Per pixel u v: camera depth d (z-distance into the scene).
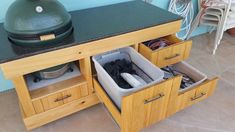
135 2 1.84
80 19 1.49
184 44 1.47
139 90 1.01
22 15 1.06
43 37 1.09
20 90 1.15
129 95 0.98
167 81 1.08
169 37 1.61
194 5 2.40
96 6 1.76
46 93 1.26
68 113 1.42
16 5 1.12
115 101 1.19
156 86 1.05
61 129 1.38
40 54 1.08
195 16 2.47
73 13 1.59
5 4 1.42
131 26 1.36
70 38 1.21
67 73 1.42
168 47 1.40
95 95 1.46
